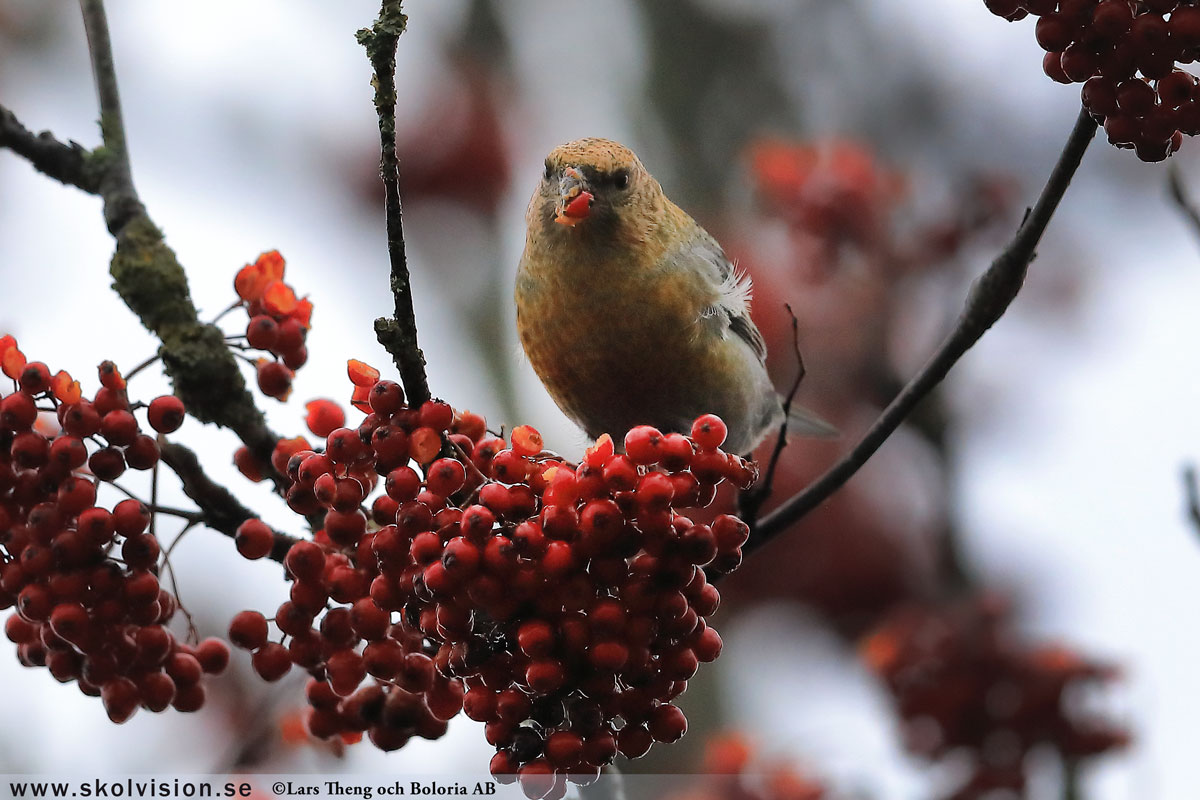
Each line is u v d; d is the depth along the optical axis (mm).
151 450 4680
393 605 4555
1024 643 9109
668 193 13125
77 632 4535
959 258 10805
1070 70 4832
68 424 4594
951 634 9125
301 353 5379
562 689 4551
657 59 13672
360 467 4668
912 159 13055
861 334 11117
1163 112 4801
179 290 5367
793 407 10758
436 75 13812
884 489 11734
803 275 11125
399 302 4473
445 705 4816
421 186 13305
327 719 5168
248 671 9414
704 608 4617
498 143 13445
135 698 4812
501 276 13328
